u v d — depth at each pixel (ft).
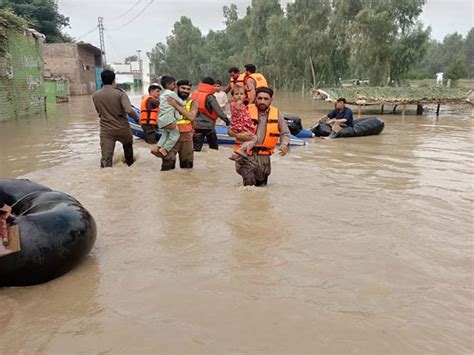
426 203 18.75
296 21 127.13
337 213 17.21
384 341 8.98
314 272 12.04
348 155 31.07
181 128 24.64
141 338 9.09
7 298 10.88
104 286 11.34
